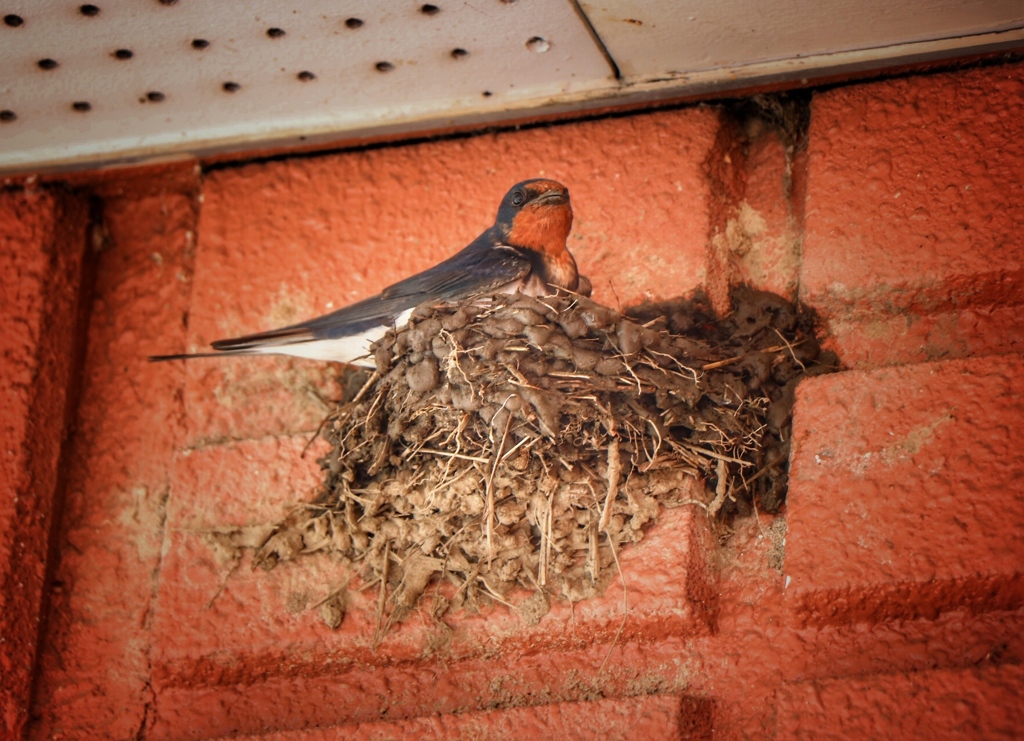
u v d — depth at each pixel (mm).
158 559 4000
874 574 3148
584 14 3635
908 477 3225
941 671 3033
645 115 4102
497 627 3490
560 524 3436
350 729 3451
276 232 4285
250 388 4109
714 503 3416
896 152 3713
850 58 3773
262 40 3742
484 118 4148
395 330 3516
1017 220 3475
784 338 3621
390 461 3598
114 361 4344
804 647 3252
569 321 3369
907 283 3510
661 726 3225
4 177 4379
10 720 3762
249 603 3715
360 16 3641
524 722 3346
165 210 4547
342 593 3648
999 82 3705
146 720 3734
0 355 4172
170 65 3848
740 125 4094
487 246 3863
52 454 4121
